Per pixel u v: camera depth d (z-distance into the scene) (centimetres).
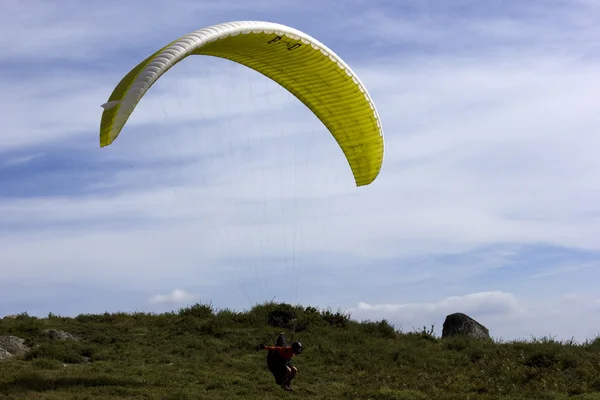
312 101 2341
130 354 2184
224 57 2273
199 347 2320
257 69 2331
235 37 1933
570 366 2089
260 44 2056
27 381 1695
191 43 1761
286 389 1748
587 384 1881
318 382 2000
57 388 1670
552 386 1872
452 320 2867
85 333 2475
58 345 2223
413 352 2366
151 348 2288
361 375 2100
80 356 2111
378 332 2675
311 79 2236
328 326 2694
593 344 2364
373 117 2269
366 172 2419
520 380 1981
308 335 2548
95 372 1905
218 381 1845
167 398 1612
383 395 1788
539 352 2206
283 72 2269
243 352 2328
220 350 2322
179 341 2372
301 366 2191
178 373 1964
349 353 2345
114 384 1756
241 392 1772
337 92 2238
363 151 2373
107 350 2223
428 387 1920
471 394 1814
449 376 2053
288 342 2442
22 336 2345
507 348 2388
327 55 2117
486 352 2353
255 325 2653
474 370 2141
